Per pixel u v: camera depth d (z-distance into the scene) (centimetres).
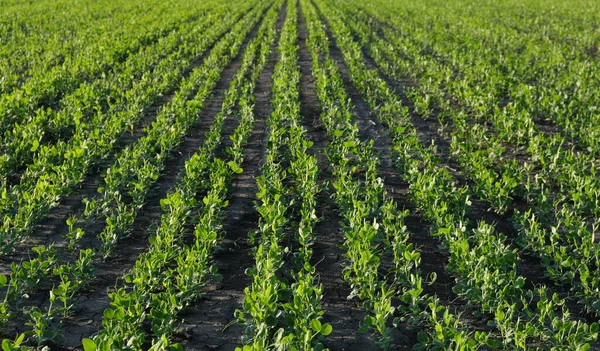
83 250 631
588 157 861
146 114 1202
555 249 639
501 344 490
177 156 972
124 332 479
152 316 495
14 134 948
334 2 3616
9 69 1448
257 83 1480
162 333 489
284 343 433
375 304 507
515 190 811
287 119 1098
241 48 1984
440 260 652
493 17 2869
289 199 788
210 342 517
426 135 1095
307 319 478
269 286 484
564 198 744
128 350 444
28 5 3064
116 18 2569
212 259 650
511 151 1011
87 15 2691
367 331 531
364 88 1353
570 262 584
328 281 613
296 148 882
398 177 887
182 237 691
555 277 597
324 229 723
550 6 3428
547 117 1191
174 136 957
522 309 552
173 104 1125
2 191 732
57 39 1909
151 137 929
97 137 922
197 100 1167
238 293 590
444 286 602
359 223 641
